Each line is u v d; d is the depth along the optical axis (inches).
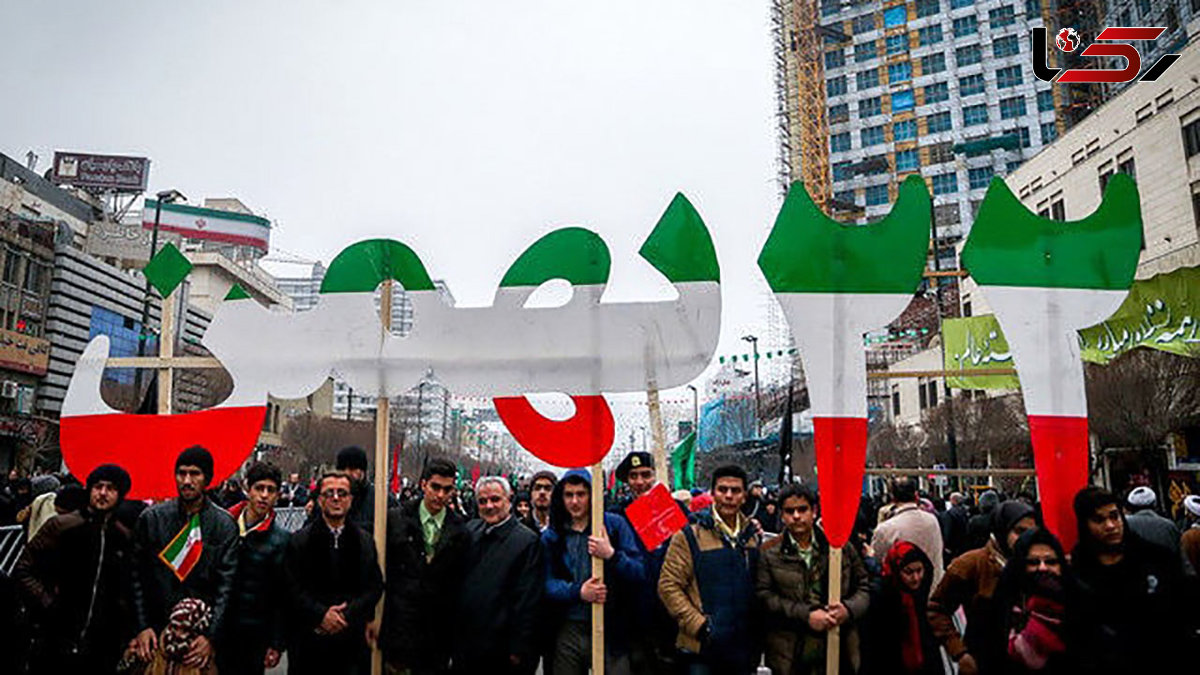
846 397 196.5
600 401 203.9
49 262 1328.7
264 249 2755.9
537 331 210.4
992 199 211.8
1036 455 197.8
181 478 187.9
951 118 2380.7
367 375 215.8
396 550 200.7
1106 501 158.9
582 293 209.9
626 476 228.1
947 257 2130.9
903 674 179.8
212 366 238.5
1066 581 157.3
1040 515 193.5
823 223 205.2
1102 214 207.2
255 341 226.7
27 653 187.5
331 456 1546.5
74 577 189.9
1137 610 153.6
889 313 199.5
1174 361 725.3
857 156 2522.1
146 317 1101.1
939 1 2459.4
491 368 210.2
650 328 205.5
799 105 2689.5
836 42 2628.0
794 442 1390.3
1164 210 971.3
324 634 183.3
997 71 2330.2
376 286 220.2
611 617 195.9
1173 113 957.2
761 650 187.6
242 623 190.7
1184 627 154.7
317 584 188.1
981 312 1327.5
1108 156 1079.0
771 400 1792.6
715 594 184.2
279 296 2632.9
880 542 237.0
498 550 197.5
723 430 2123.5
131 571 187.6
